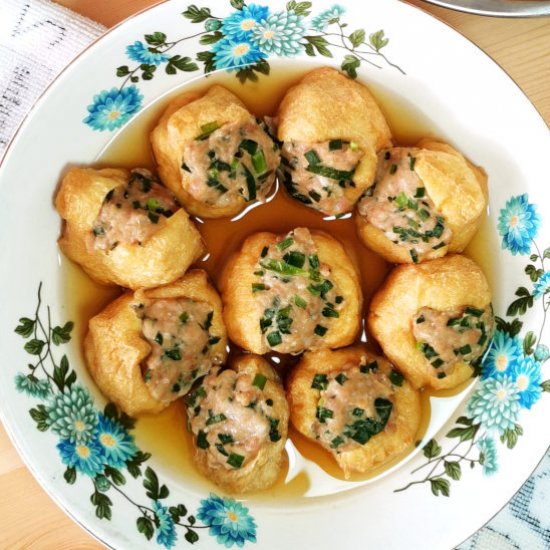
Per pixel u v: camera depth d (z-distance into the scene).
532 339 0.32
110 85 0.31
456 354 0.32
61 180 0.30
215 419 0.31
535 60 0.33
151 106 0.32
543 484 0.35
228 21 0.31
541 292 0.32
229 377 0.32
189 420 0.32
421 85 0.33
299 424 0.32
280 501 0.33
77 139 0.31
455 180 0.31
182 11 0.30
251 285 0.32
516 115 0.32
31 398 0.29
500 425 0.32
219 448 0.31
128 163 0.32
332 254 0.32
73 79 0.29
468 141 0.33
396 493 0.33
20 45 0.33
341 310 0.32
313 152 0.31
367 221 0.33
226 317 0.32
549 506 0.35
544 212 0.32
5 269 0.29
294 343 0.31
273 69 0.33
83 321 0.32
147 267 0.31
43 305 0.31
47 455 0.29
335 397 0.31
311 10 0.31
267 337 0.31
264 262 0.31
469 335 0.31
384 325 0.32
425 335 0.31
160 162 0.32
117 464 0.31
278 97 0.33
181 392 0.31
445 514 0.32
